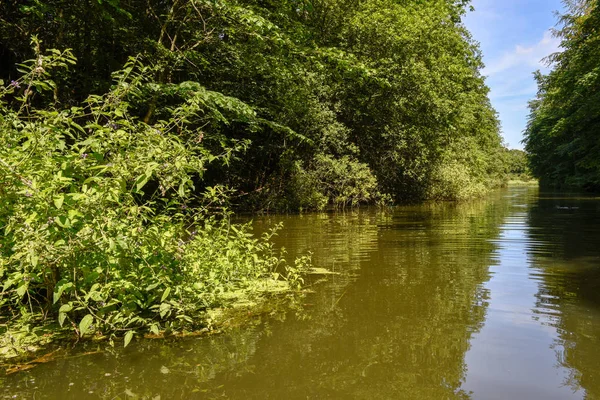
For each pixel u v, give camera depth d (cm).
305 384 206
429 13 1466
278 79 1163
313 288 383
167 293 263
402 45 1387
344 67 1034
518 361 229
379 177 1630
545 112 3036
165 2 1018
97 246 256
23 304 307
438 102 1416
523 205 1507
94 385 203
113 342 258
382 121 1547
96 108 304
